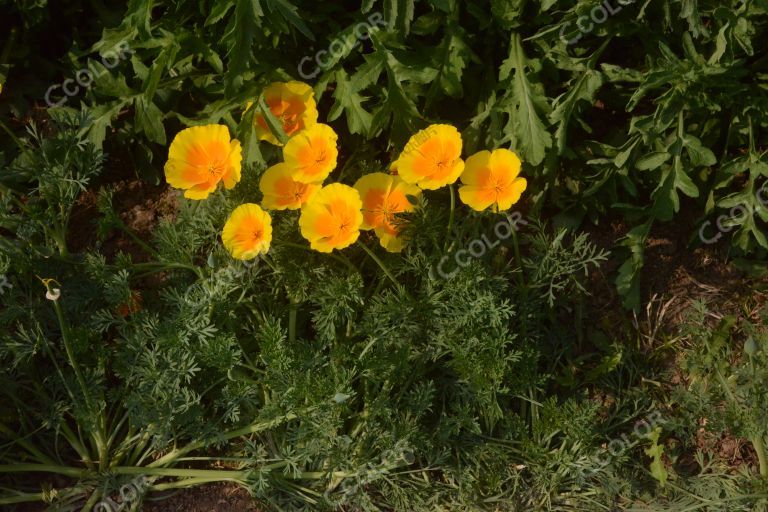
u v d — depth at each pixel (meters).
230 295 1.56
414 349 1.53
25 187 1.63
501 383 1.52
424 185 1.48
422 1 1.60
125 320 1.54
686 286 1.61
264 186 1.50
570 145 1.61
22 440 1.51
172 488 1.52
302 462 1.50
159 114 1.60
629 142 1.57
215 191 1.56
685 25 1.57
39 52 1.68
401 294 1.52
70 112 1.64
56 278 1.56
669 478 1.53
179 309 1.52
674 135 1.57
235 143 1.48
